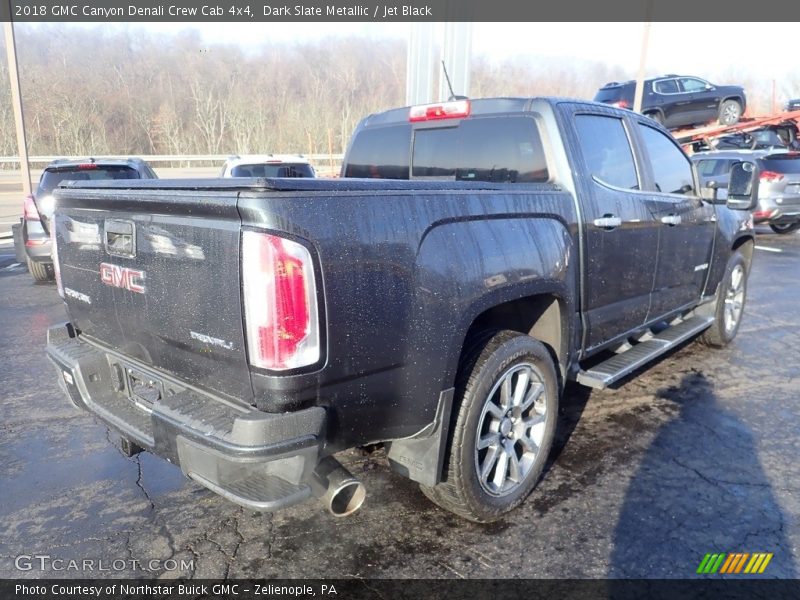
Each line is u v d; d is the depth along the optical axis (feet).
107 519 10.00
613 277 12.27
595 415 13.85
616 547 9.14
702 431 13.03
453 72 30.22
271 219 6.49
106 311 9.00
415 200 7.98
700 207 15.62
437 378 8.32
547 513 10.02
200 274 7.16
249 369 6.87
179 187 7.34
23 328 21.59
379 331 7.48
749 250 19.21
